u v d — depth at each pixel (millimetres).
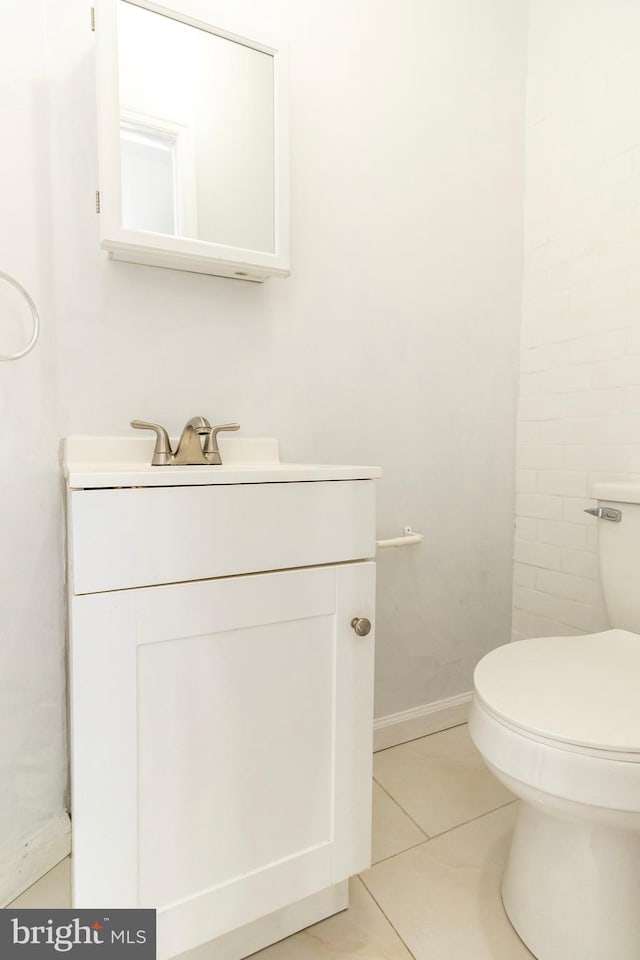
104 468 943
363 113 1315
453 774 1305
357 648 830
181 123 1040
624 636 1064
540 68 1562
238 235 1101
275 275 1144
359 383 1341
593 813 697
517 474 1638
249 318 1188
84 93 994
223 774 729
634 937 769
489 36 1521
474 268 1522
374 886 967
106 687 642
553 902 812
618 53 1344
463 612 1551
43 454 980
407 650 1451
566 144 1485
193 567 688
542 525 1563
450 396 1493
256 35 1094
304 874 805
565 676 872
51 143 963
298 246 1237
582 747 686
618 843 776
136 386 1069
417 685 1474
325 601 796
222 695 721
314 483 778
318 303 1273
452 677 1541
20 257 933
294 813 792
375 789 1244
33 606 980
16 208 926
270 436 1223
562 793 697
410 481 1432
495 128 1546
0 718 939
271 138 1124
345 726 827
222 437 1161
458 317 1499
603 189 1387
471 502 1549
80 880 645
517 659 944
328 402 1298
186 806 705
